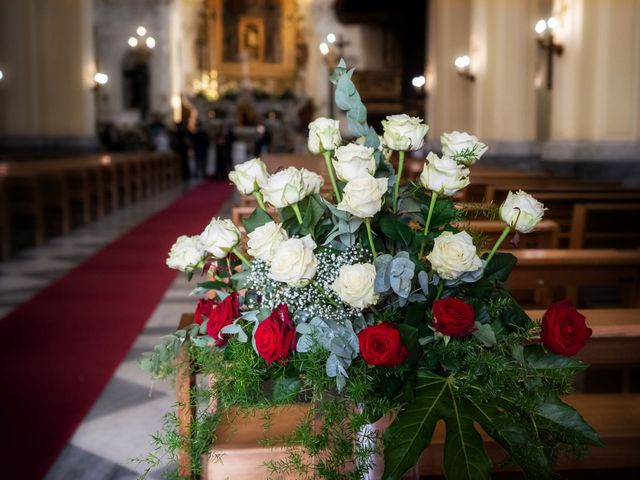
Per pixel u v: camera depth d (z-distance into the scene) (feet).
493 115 45.80
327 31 98.43
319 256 5.43
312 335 5.15
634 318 9.03
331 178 5.82
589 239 20.18
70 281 22.90
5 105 51.60
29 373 14.49
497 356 5.13
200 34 101.50
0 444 11.35
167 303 20.07
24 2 51.08
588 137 34.71
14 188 28.91
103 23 97.91
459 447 4.71
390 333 4.86
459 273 5.15
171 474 6.02
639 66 33.76
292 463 5.33
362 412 5.09
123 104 98.73
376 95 76.95
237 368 5.28
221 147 70.28
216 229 5.57
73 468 10.53
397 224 5.47
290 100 94.89
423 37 64.75
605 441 7.69
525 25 45.27
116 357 15.42
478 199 25.05
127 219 38.11
